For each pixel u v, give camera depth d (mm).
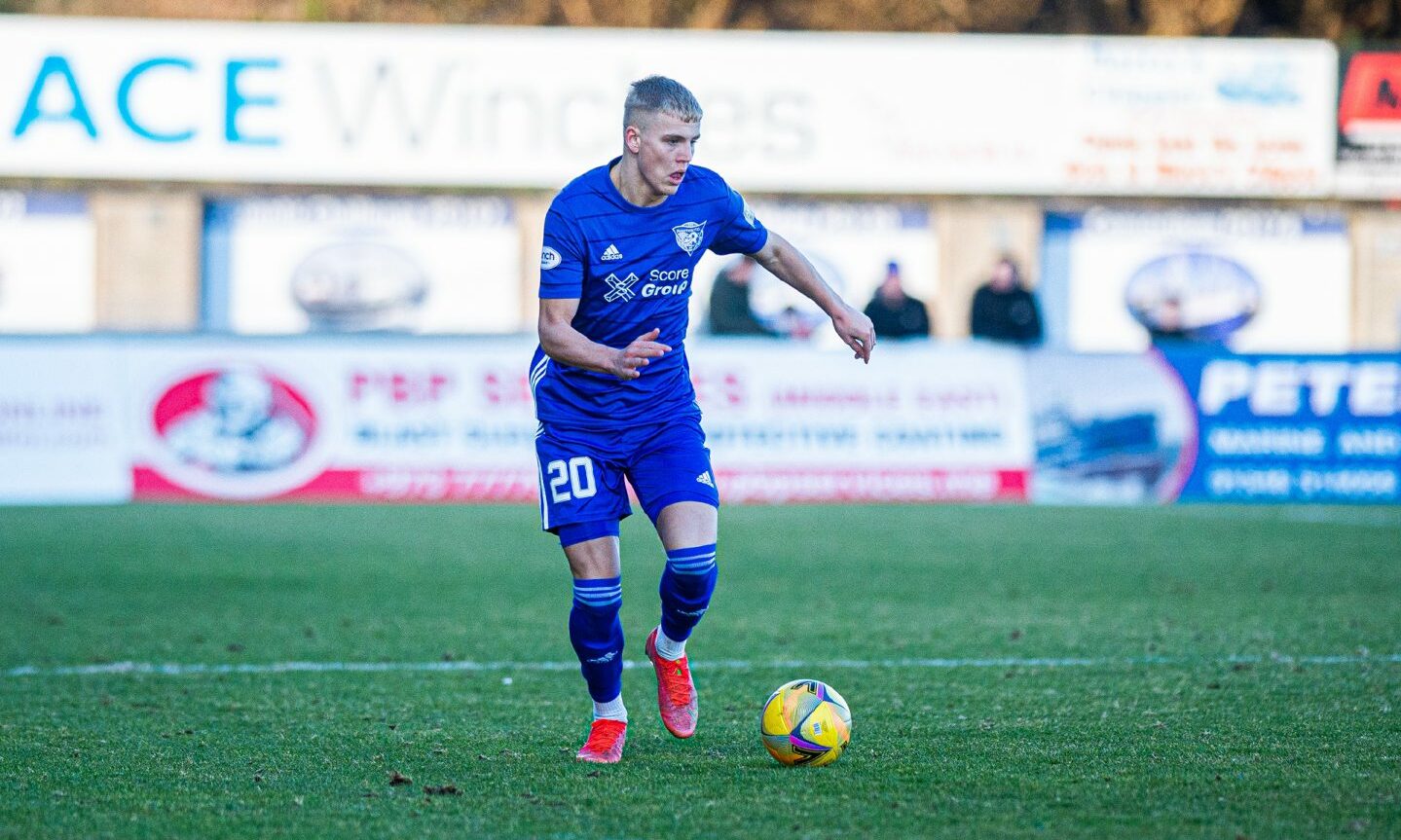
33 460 53812
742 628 28828
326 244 80688
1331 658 25047
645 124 16422
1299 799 15625
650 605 32688
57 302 79375
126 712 20953
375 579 36094
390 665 24906
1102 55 79562
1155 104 79938
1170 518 50875
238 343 54562
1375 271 82125
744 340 55844
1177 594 33438
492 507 53500
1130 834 14367
